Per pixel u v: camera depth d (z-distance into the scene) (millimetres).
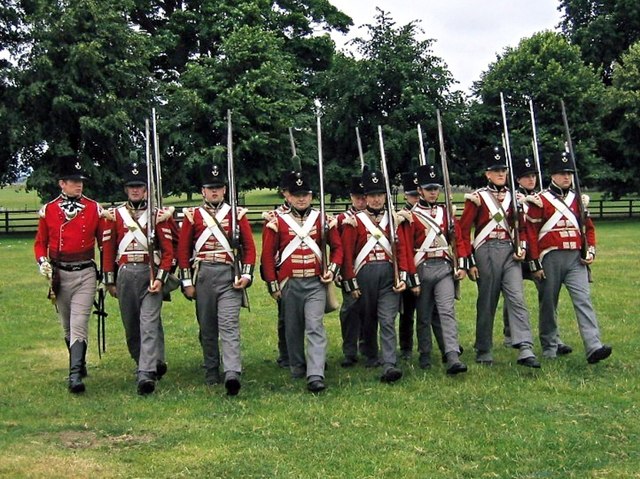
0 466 5473
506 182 8227
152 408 6836
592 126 32125
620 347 8695
